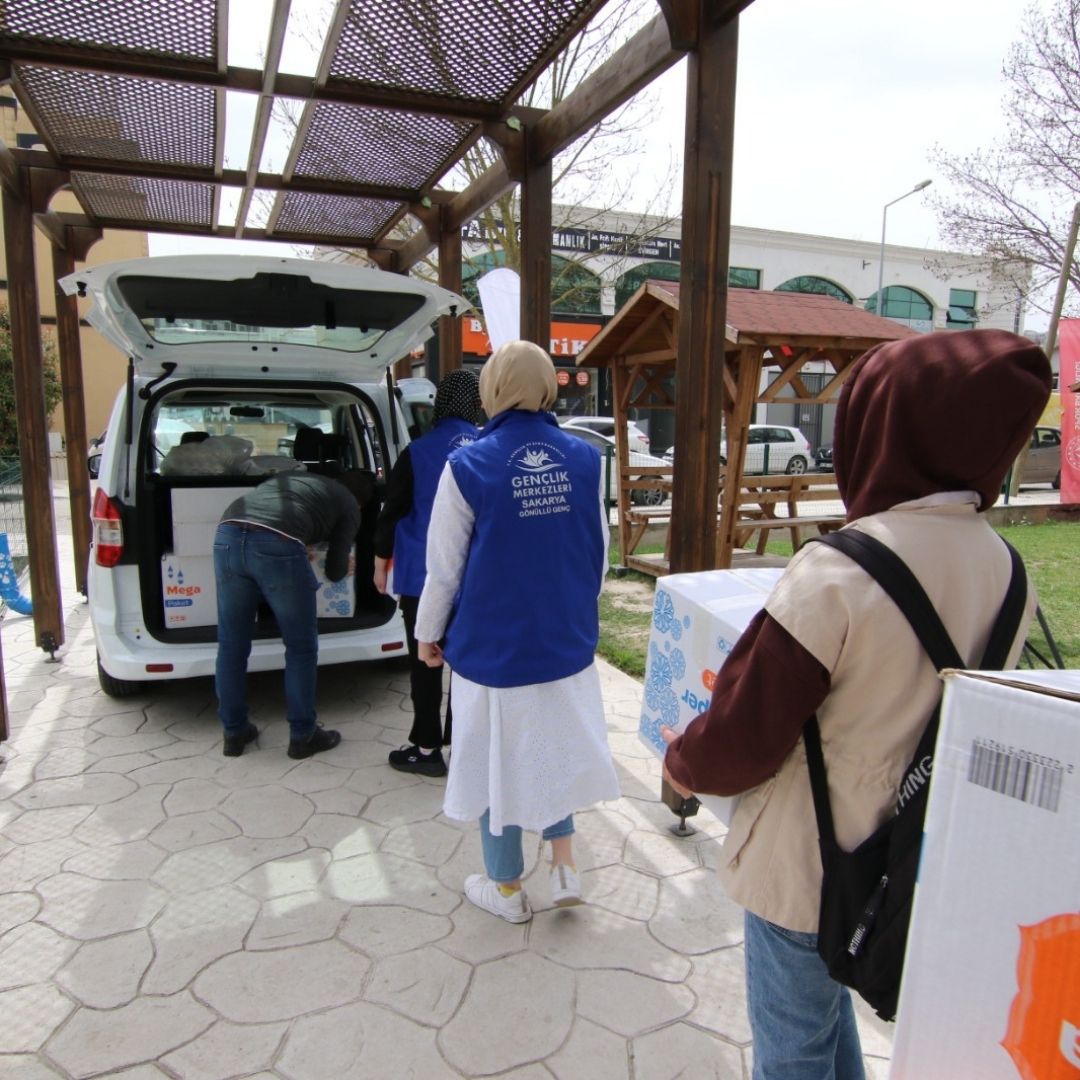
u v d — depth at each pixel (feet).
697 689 6.15
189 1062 5.93
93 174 15.49
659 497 40.81
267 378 13.02
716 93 8.50
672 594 6.50
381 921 7.58
